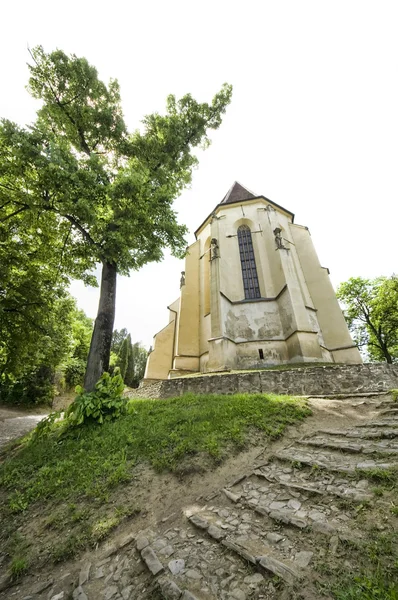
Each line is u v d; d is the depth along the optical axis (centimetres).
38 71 1074
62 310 1694
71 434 676
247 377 1035
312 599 190
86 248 1057
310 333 1442
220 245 1928
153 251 1012
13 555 338
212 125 1452
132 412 773
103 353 915
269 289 1775
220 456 484
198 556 266
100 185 787
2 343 1245
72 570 294
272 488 374
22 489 498
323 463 400
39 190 765
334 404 750
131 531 343
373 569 204
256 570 231
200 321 1900
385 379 899
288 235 2072
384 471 328
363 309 2741
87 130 1181
